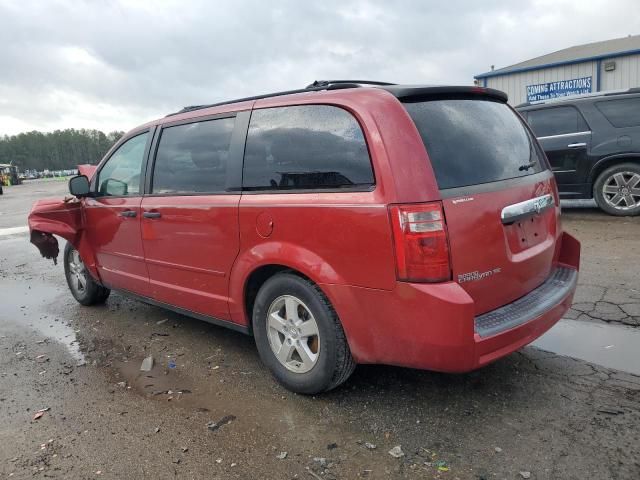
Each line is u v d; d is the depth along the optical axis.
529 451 2.60
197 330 4.67
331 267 2.89
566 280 3.38
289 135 3.17
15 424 3.17
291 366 3.29
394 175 2.62
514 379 3.34
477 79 20.50
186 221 3.79
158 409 3.26
